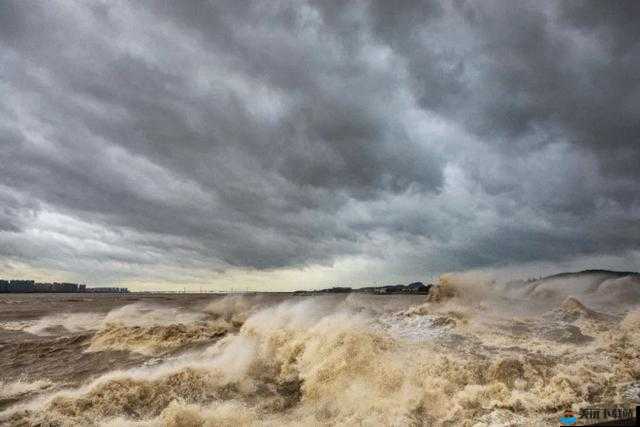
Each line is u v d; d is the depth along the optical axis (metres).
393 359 10.25
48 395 9.35
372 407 8.34
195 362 11.27
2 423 7.43
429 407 8.13
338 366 10.15
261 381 10.23
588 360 9.83
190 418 7.81
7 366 12.62
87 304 58.06
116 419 7.78
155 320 25.75
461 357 10.27
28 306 51.81
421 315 16.30
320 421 7.96
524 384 8.55
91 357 13.64
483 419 7.26
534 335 12.86
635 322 13.05
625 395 7.63
